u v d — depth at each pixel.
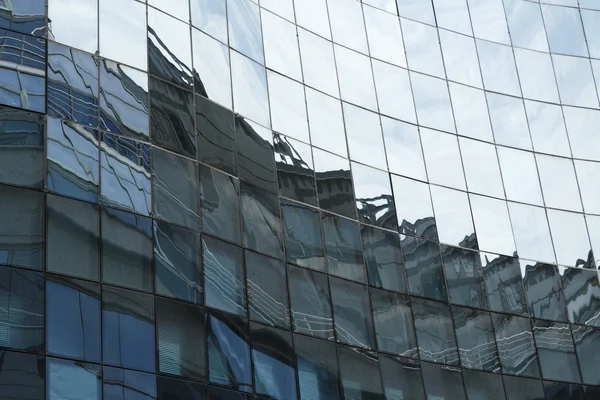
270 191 40.91
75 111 35.00
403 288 43.91
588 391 46.59
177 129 38.00
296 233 41.03
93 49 36.59
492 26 53.97
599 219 51.34
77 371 31.28
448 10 53.06
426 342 43.34
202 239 36.84
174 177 37.00
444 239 46.56
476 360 44.47
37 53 34.94
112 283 33.28
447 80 51.03
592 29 56.50
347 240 43.00
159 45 38.94
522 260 48.28
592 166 52.62
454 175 48.59
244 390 35.75
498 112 51.72
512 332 46.19
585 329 48.16
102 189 34.44
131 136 36.19
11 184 32.44
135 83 37.31
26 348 30.58
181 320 34.69
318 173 43.53
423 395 42.03
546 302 47.84
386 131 47.41
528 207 49.91
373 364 41.00
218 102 40.41
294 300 39.47
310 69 45.91
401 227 45.41
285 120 43.38
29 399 30.00
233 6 43.41
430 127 49.12
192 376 34.16
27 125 33.59
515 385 44.94
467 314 45.31
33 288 31.47
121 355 32.47
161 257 35.06
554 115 53.16
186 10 40.88
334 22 48.31
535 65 54.12
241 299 37.31
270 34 44.88
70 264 32.53
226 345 35.84
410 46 50.78
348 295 41.69
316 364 38.94
